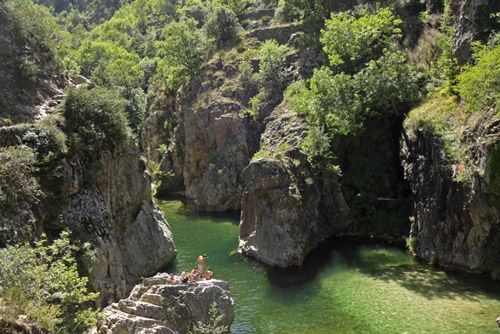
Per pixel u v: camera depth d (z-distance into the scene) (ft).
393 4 195.11
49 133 99.86
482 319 91.81
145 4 477.36
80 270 91.40
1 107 110.22
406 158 147.13
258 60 236.02
